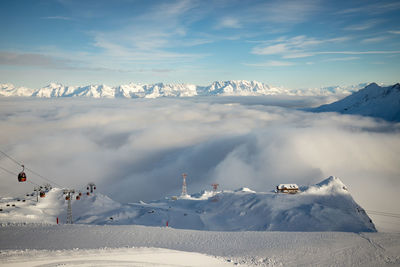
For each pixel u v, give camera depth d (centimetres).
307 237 5850
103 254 3881
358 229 10325
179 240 5812
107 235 5925
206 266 3909
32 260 3459
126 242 5469
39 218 10588
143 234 6122
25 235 5722
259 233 6375
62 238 5572
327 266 4338
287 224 10594
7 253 3709
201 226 11162
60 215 12006
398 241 5419
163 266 3662
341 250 4966
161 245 5409
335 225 10469
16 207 11588
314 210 11356
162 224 11494
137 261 3725
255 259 4569
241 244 5569
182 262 3931
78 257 3675
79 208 12988
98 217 12219
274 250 5088
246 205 12581
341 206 12212
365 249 4991
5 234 5784
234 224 11231
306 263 4434
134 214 12912
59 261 3466
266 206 12044
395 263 4444
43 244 5106
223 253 4997
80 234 5919
